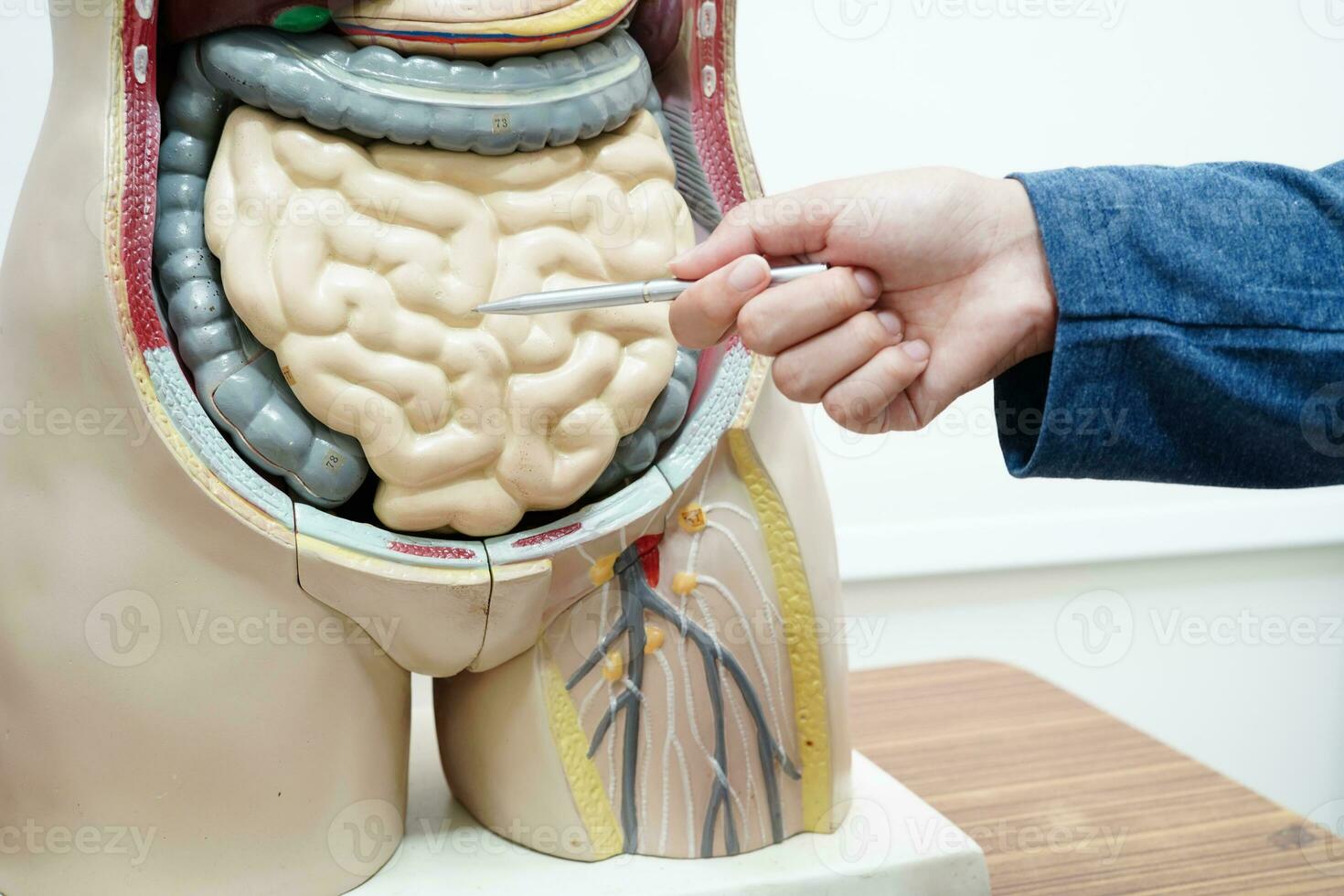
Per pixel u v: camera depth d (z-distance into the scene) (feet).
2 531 1.61
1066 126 3.25
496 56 1.59
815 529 1.89
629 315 1.67
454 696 1.93
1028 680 3.06
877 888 1.83
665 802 1.85
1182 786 2.42
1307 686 3.67
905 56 3.12
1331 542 3.51
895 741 2.66
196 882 1.64
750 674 1.87
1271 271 1.44
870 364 1.48
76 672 1.59
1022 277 1.50
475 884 1.76
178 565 1.58
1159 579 3.52
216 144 1.62
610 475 1.75
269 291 1.53
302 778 1.68
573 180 1.66
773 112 3.08
